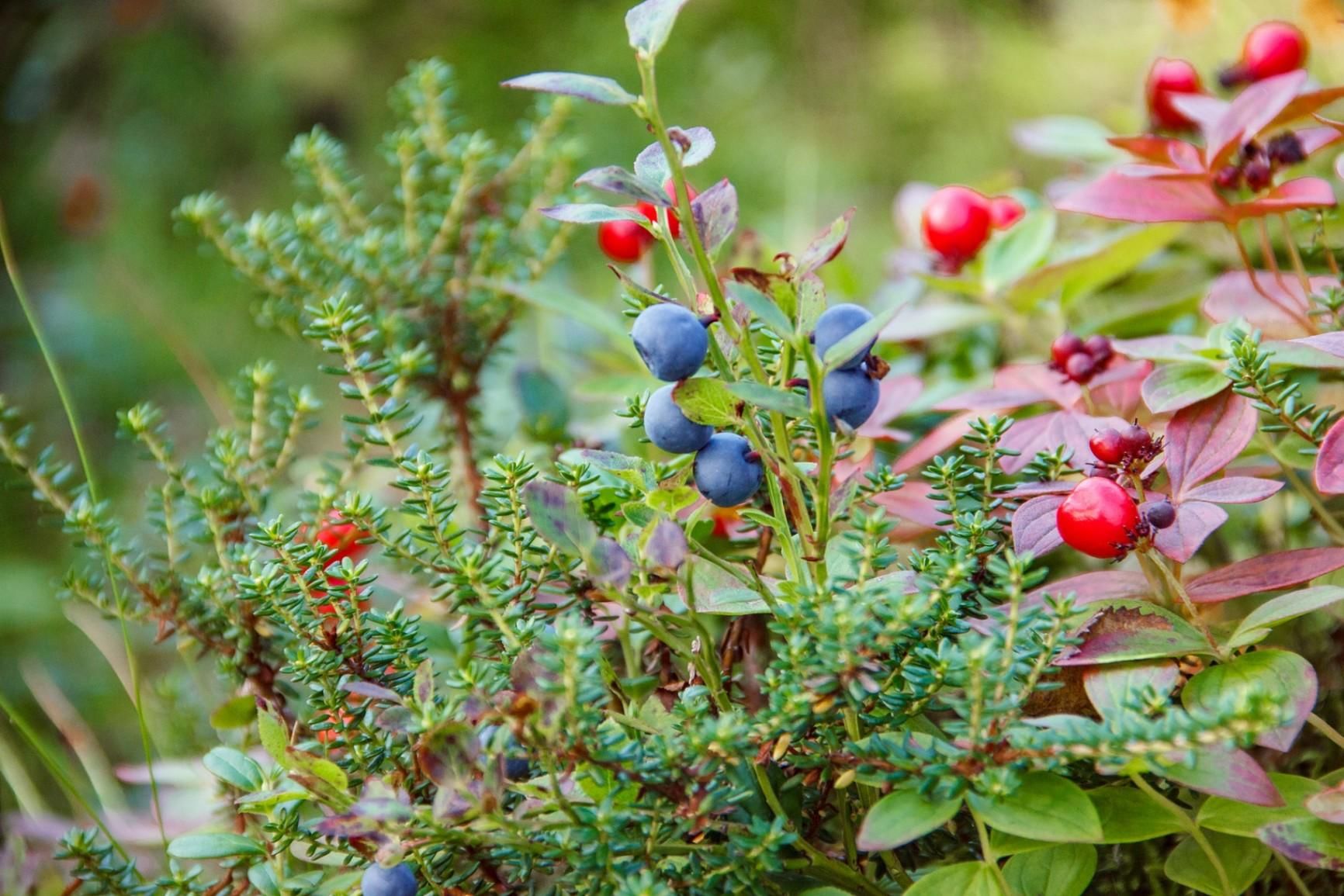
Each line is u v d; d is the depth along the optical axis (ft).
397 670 1.08
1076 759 0.98
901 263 1.58
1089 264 1.37
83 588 1.21
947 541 1.08
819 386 0.97
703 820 1.00
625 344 1.40
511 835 1.00
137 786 1.48
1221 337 1.16
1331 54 1.75
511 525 1.09
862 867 1.09
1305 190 1.21
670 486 1.03
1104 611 1.06
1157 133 1.48
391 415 1.10
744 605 1.06
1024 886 1.04
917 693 1.02
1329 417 1.22
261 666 1.20
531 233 1.43
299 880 1.09
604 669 1.07
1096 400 1.25
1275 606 1.05
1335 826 1.02
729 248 1.49
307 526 1.19
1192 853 1.07
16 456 1.22
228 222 1.35
